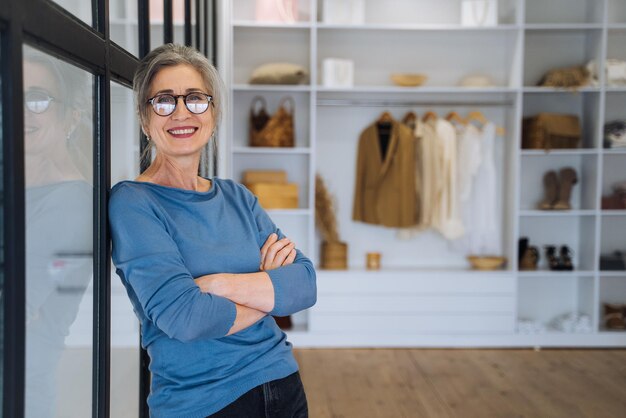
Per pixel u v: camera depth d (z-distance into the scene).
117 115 1.69
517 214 5.33
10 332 0.94
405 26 5.23
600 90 5.27
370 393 4.20
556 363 4.89
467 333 5.35
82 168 1.36
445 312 5.34
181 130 1.55
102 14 1.46
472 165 5.38
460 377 4.54
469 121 5.65
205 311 1.43
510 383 4.41
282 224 5.72
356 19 5.30
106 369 1.52
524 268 5.53
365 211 5.52
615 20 5.65
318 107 5.64
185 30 2.80
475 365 4.82
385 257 5.74
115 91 1.66
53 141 1.18
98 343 1.50
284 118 5.33
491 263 5.43
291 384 1.63
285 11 5.22
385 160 5.40
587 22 5.54
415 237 5.73
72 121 1.28
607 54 5.67
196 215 1.58
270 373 1.58
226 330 1.48
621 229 5.70
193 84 1.56
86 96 1.38
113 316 1.70
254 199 1.81
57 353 1.23
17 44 0.95
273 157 5.63
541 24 5.29
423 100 5.67
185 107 1.54
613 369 4.74
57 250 1.21
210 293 1.47
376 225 5.59
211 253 1.56
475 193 5.48
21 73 0.96
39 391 1.14
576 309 5.79
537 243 5.75
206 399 1.52
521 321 5.38
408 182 5.36
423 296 5.33
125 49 1.76
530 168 5.68
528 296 5.80
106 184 1.49
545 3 5.61
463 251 5.59
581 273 5.37
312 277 1.71
